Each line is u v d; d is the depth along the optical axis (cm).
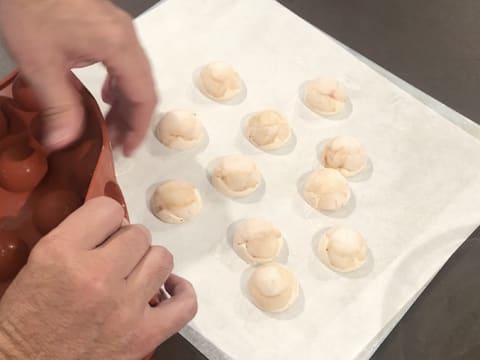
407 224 56
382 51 66
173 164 59
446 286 53
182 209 55
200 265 54
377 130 61
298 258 55
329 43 65
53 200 45
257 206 57
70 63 42
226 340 50
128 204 56
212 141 60
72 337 34
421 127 61
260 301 51
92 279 34
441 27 67
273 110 61
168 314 39
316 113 62
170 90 62
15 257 45
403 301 52
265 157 60
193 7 67
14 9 39
